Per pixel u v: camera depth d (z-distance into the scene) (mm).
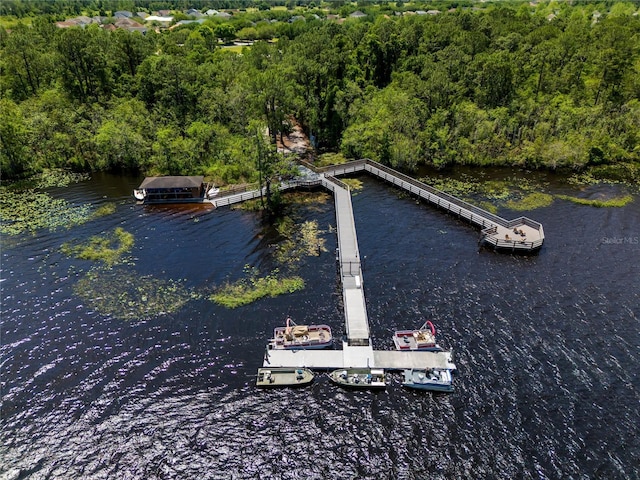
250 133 89312
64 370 43938
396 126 95562
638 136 97375
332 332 49219
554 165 91188
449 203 74938
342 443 37562
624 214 74062
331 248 64750
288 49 128375
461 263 61156
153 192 77625
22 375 43312
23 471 35094
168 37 147000
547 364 45000
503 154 95688
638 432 38188
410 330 49031
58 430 38219
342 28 155125
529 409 40344
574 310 52188
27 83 111438
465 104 98750
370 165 91250
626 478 34719
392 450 36969
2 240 65750
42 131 92688
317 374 44312
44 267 59656
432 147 93000
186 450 36844
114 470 35281
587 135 96750
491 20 157625
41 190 82938
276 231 69188
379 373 43750
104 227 69812
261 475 35094
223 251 63688
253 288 55812
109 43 120250
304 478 34875
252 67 115375
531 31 142500
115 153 91375
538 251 63844
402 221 72438
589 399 41219
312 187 83562
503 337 48406
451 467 35656
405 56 128250
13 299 53375
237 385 42750
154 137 95688
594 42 120188
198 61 127375
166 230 69188
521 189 83875
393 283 56969
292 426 39000
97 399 41031
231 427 38781
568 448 36938
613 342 47562
